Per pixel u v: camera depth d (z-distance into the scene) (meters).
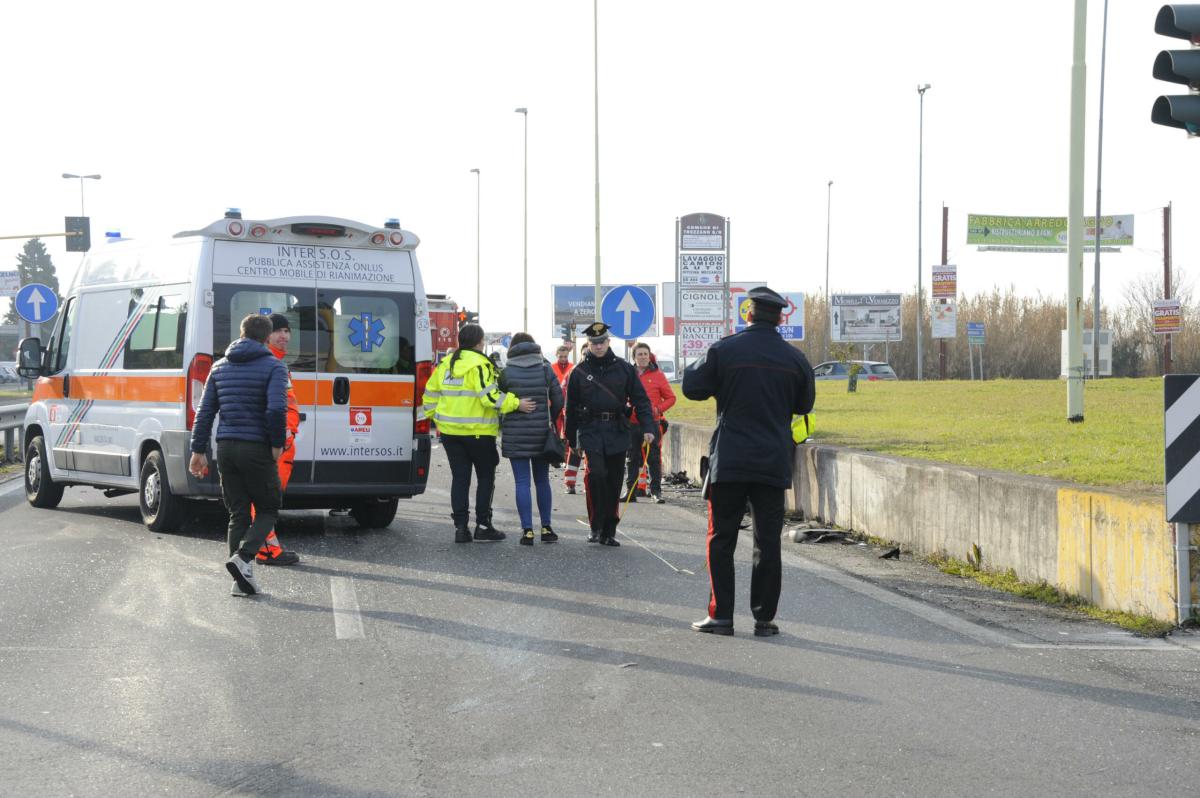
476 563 11.31
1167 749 5.85
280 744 5.87
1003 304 81.31
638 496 17.53
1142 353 75.69
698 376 8.41
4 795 5.18
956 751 5.80
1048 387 34.41
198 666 7.37
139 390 13.45
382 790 5.23
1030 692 6.88
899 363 82.81
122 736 6.00
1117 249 81.19
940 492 11.47
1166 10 7.41
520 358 12.59
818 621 8.84
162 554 11.71
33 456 15.88
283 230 12.78
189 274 12.66
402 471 13.16
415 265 13.34
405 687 6.91
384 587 10.02
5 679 7.07
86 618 8.74
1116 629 8.60
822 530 13.34
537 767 5.54
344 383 12.93
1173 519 8.38
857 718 6.34
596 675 7.20
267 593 9.73
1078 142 18.95
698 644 8.05
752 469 8.23
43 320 27.86
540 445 12.55
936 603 9.55
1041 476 10.93
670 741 5.93
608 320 21.69
